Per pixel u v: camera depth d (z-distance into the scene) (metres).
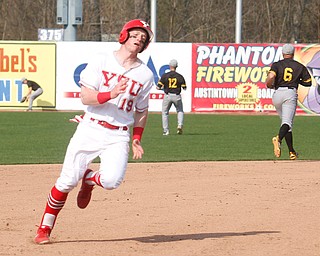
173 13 107.62
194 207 20.91
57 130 48.78
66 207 20.83
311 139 44.75
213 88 68.19
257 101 68.12
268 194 23.20
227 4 113.56
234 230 17.95
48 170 29.02
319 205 21.34
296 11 114.62
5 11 114.50
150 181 25.95
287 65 31.31
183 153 35.88
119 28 111.06
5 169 29.28
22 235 17.20
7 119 58.06
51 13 112.44
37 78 67.81
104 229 17.97
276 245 16.36
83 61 67.88
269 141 42.94
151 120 59.12
